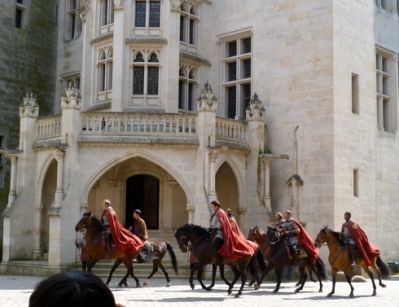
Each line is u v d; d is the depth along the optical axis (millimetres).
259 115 25656
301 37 26234
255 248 16469
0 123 30047
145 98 26547
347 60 26031
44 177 25016
